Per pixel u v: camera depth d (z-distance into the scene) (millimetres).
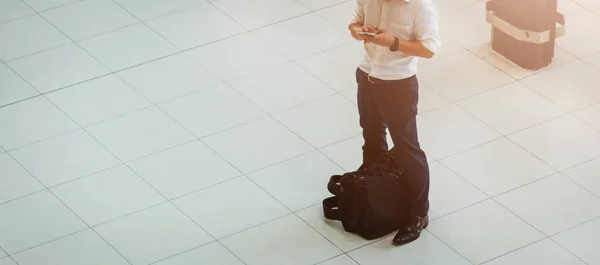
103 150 6316
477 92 6750
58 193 5988
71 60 7168
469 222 5730
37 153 6305
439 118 6520
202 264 5484
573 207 5816
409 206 5598
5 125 6551
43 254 5574
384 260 5488
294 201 5895
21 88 6891
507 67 6980
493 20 6969
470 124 6465
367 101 5445
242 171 6125
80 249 5602
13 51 7270
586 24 7398
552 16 6789
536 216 5762
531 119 6496
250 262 5492
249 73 6980
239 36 7367
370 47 5273
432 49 5148
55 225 5762
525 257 5496
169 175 6105
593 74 6887
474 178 6035
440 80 6867
